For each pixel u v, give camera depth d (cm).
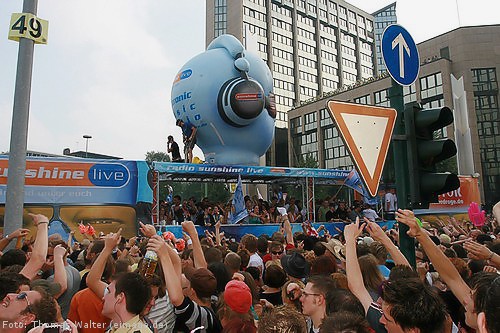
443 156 450
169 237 496
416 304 214
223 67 1542
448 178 430
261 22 8206
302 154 6994
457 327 351
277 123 8012
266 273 467
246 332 289
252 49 2209
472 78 5125
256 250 687
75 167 1251
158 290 341
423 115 445
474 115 5069
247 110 1466
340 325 229
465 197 1850
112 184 1279
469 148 1966
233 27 8038
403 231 432
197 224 1451
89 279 370
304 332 229
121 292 285
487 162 5056
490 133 5069
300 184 1828
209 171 1412
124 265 443
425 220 1722
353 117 426
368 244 563
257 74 1620
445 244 714
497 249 493
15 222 599
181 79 1583
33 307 262
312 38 9006
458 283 314
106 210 1262
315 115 6788
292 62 8538
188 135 1565
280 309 238
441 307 219
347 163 6188
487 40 5138
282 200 1705
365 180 420
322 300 307
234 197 1445
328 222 1598
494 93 5075
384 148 436
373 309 274
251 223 1543
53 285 357
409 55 489
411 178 441
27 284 292
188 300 331
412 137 446
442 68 5022
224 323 324
